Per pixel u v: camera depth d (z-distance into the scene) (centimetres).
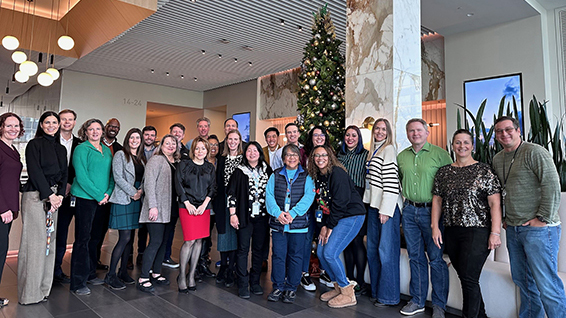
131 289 337
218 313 283
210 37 812
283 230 307
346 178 296
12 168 273
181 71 1087
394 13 372
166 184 339
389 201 291
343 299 301
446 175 261
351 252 340
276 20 717
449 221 256
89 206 323
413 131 281
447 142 758
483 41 720
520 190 230
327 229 302
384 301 300
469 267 245
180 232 658
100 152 333
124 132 1187
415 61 395
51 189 296
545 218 217
